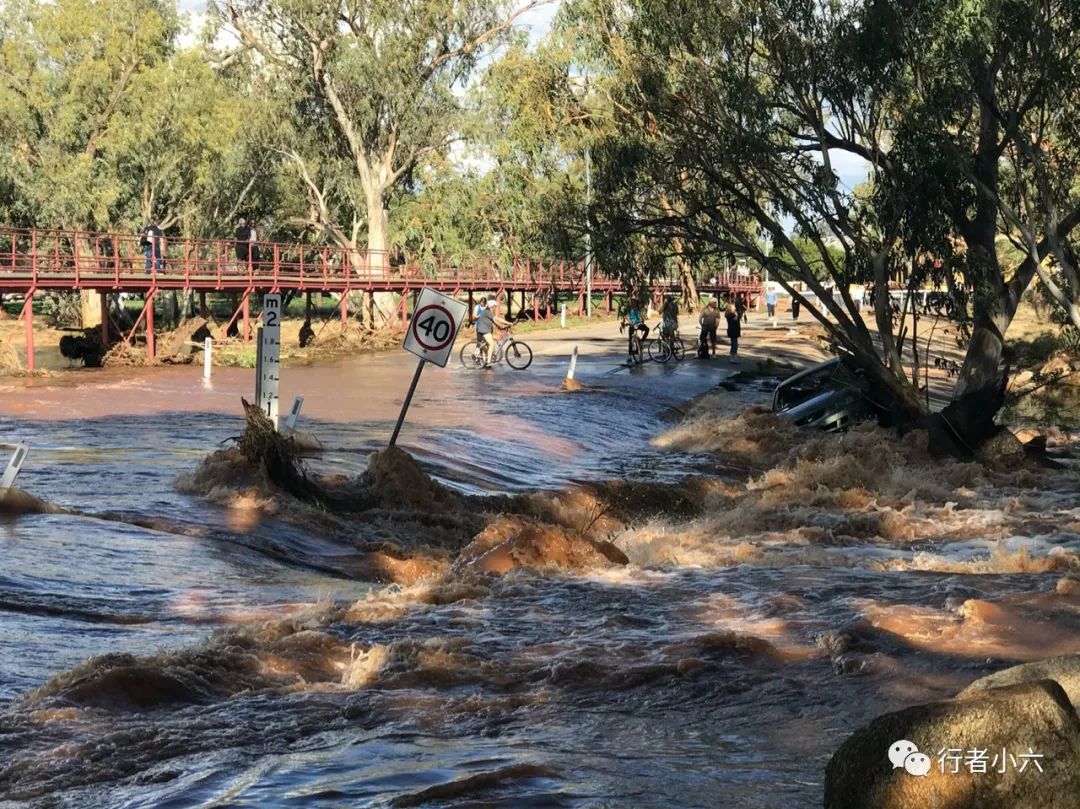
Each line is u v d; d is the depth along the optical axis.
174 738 5.55
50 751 5.30
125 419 21.98
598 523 16.33
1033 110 29.06
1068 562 11.77
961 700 3.96
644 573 10.50
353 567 11.48
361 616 8.41
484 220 66.56
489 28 63.31
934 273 26.78
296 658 7.19
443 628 8.09
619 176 27.98
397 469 14.65
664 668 6.91
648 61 27.75
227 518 12.27
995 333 27.19
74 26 57.66
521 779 4.89
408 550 12.47
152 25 58.78
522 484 18.16
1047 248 28.27
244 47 66.00
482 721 5.95
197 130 58.22
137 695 6.20
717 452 24.11
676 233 28.50
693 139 27.66
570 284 71.50
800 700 6.35
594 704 6.29
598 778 4.93
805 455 22.78
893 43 25.66
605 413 27.48
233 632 7.73
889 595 9.36
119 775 5.02
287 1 60.81
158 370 37.44
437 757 5.25
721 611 8.80
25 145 59.44
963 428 24.11
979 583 9.92
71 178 56.09
